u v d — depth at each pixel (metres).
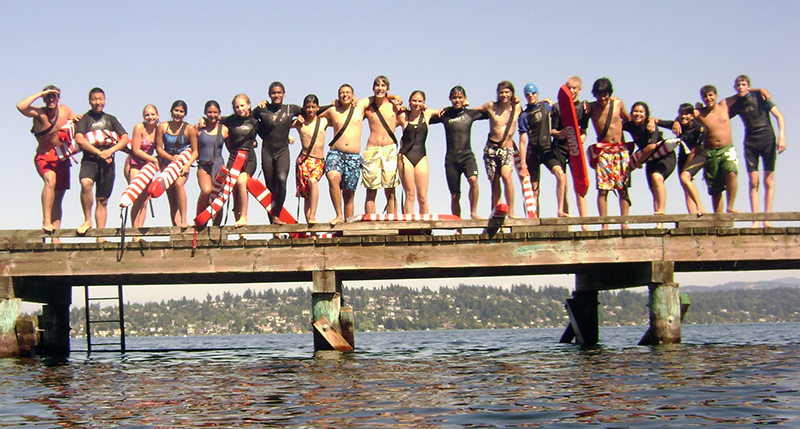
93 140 13.91
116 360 15.45
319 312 13.52
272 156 13.85
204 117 13.98
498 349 19.00
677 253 13.66
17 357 13.87
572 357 13.36
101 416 7.57
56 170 14.04
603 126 14.35
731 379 9.27
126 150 14.64
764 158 14.70
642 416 6.99
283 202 13.84
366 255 13.54
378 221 13.62
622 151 14.30
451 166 14.27
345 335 13.75
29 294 14.34
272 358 15.54
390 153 14.09
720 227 13.77
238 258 13.54
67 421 7.34
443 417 7.12
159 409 7.92
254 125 13.89
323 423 6.93
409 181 14.08
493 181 14.42
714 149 14.71
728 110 14.77
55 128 13.86
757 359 11.89
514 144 14.41
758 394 8.05
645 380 9.36
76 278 14.78
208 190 14.05
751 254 13.64
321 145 14.05
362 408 7.68
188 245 13.55
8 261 13.62
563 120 13.87
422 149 14.14
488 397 8.27
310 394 8.74
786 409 7.18
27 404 8.41
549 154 14.37
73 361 14.73
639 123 14.19
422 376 10.48
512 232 13.53
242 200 13.69
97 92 14.14
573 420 6.87
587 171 13.74
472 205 14.28
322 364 12.54
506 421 6.89
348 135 13.95
